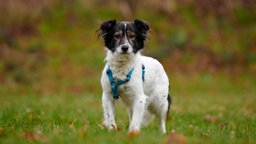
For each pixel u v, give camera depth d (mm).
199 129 7945
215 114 11523
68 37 22312
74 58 20688
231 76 19750
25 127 7566
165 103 8336
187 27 23219
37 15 23297
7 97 15109
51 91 16984
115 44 7406
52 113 9891
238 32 23344
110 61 7398
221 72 20125
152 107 8312
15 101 13758
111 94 7473
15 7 23281
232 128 8562
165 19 23484
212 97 15555
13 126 7648
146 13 23469
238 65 20891
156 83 8203
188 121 9719
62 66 20031
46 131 7098
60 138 6402
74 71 19578
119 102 7918
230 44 22328
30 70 19562
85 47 21531
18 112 10062
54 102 13492
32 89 17297
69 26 23016
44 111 10648
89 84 18062
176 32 22562
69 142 6242
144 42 7680
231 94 16547
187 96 15859
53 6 23766
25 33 22484
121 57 7273
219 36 22891
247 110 12422
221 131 7730
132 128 7301
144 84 7785
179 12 23969
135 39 7477
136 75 7414
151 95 8125
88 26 23031
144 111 7527
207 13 24203
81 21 23281
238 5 24797
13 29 22594
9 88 17359
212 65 20656
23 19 23062
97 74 19219
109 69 7383
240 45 22391
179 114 11109
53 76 19125
